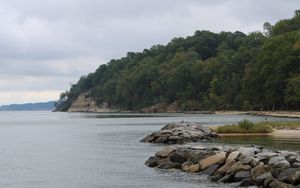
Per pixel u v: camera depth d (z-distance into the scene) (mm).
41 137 83688
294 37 168125
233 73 197375
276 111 155875
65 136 84938
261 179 29109
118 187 31266
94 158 47562
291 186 27078
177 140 62562
